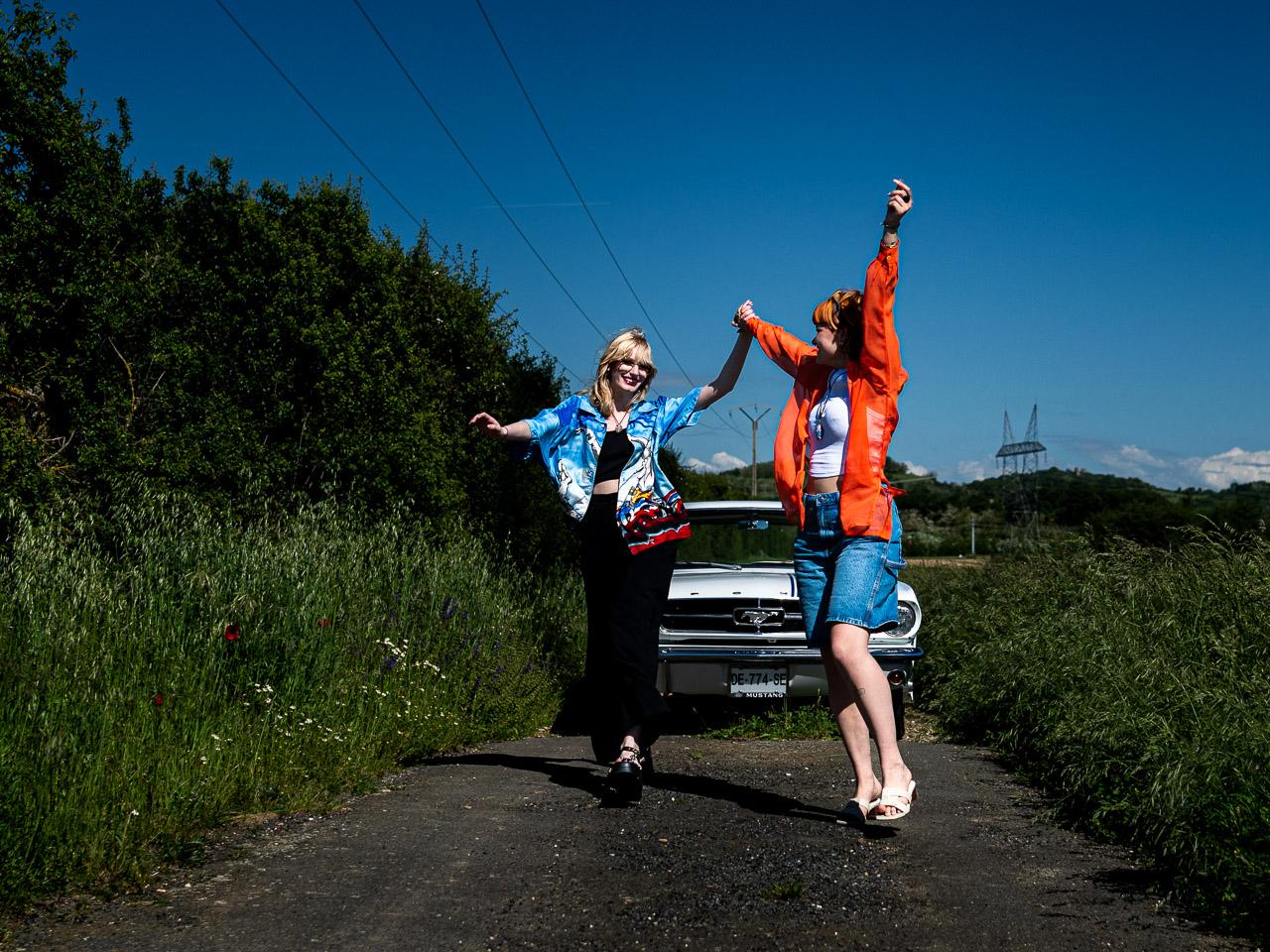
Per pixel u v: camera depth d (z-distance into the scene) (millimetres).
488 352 15250
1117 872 3432
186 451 9023
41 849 3195
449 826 3928
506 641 7680
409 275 14859
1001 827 4043
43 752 3676
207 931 2771
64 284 8242
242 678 5207
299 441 10844
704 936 2775
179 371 9562
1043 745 5027
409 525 10188
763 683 6648
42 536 5535
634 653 4398
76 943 2672
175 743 4262
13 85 8250
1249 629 5598
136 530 6809
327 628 5883
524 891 3141
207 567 5961
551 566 12656
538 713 7328
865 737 3975
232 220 11758
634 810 4242
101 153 9164
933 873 3375
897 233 3828
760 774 5145
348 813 4137
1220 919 2885
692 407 4699
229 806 4117
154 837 3594
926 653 8625
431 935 2766
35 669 4344
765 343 4316
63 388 8359
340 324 11320
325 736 5027
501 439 4520
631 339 4582
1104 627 6098
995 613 8414
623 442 4570
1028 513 51375
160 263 10250
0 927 2777
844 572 3840
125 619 5141
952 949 2699
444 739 5891
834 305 3949
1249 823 3295
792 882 3217
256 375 10938
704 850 3604
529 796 4512
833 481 3939
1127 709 4391
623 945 2711
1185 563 6715
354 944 2691
